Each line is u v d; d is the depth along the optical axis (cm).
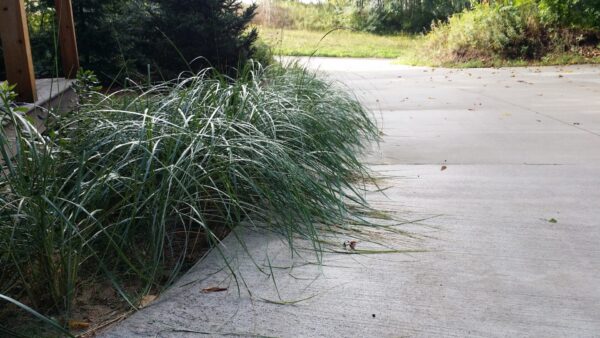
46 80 680
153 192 256
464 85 1040
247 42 968
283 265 260
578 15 1524
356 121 527
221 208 304
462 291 234
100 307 220
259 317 213
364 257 270
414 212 336
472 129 603
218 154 294
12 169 236
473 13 1745
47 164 245
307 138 369
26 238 227
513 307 220
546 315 213
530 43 1534
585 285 239
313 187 313
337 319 211
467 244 286
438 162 460
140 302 222
